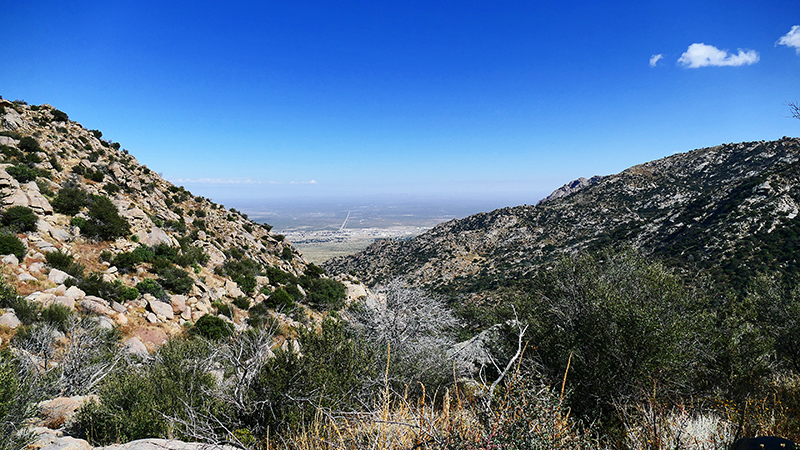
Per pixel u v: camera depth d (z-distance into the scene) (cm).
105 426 479
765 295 765
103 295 1325
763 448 211
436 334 852
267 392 421
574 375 485
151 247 1905
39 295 1078
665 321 493
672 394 457
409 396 503
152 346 1188
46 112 3153
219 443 351
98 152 3028
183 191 3506
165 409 479
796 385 473
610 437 354
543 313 655
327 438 302
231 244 2934
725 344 581
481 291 4081
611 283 615
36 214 1577
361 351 528
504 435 202
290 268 3244
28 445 402
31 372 623
